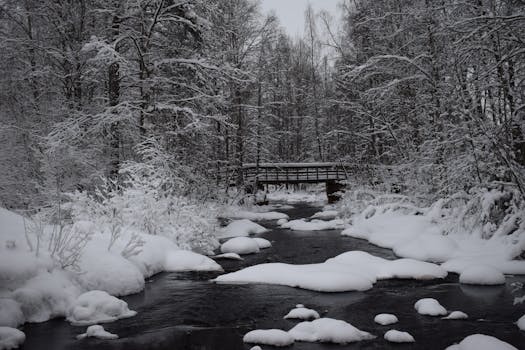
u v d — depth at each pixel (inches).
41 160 551.8
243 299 322.7
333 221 740.0
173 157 597.3
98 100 709.3
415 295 327.9
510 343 233.8
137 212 456.1
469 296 320.5
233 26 959.6
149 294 335.0
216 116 657.6
